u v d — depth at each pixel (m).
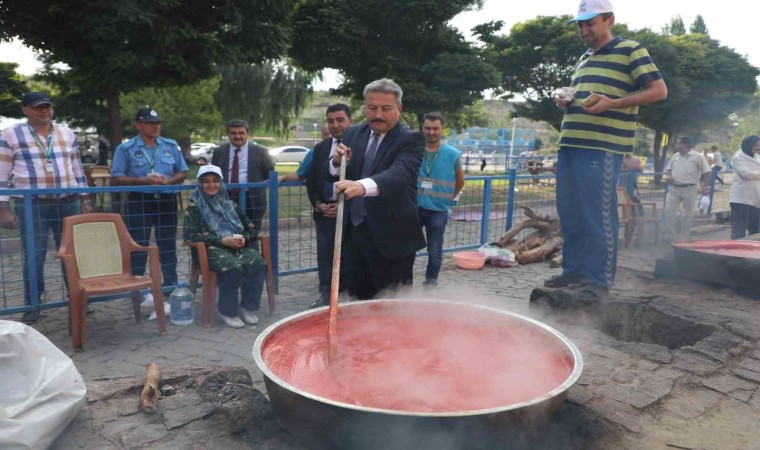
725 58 23.42
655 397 2.82
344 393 2.17
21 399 2.10
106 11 8.72
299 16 14.78
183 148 26.00
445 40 15.72
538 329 2.65
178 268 6.88
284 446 2.25
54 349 2.30
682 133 26.33
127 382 2.61
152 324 4.75
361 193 3.06
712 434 2.56
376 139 3.59
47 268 6.93
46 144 4.83
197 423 2.33
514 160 29.89
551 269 7.04
